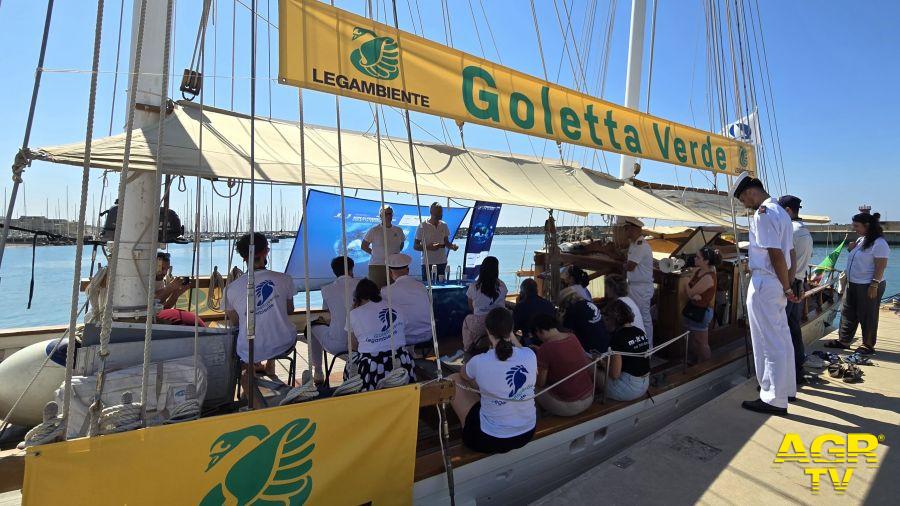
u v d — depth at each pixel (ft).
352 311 10.32
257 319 10.75
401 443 7.52
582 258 18.67
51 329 14.46
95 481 5.27
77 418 7.40
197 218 7.43
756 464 9.94
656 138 12.43
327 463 6.81
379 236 19.13
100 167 7.51
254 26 6.42
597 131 10.69
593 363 10.70
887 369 17.37
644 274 15.65
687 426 11.76
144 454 5.51
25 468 4.93
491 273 13.51
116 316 10.32
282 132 12.98
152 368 8.00
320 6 6.40
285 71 6.07
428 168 15.31
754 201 13.20
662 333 17.25
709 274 15.62
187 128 10.39
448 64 7.87
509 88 8.83
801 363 15.65
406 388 7.52
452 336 17.29
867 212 20.36
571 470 10.68
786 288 12.55
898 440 11.09
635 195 21.09
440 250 22.34
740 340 19.76
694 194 26.00
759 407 12.77
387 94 7.01
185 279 15.11
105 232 10.80
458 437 9.95
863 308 20.36
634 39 25.99
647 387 12.15
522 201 14.26
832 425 11.92
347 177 11.16
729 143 15.43
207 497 5.92
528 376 9.04
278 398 9.89
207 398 9.42
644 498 8.70
